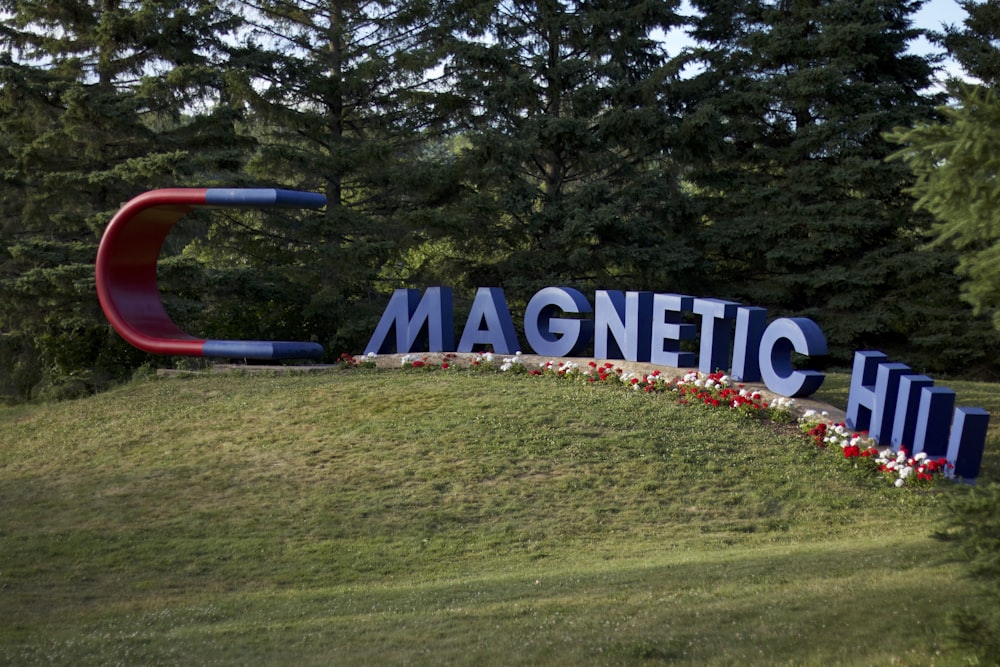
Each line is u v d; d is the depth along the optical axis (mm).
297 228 30125
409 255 37844
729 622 8133
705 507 14281
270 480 15648
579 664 7359
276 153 28672
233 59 29000
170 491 15414
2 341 29672
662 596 9516
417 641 8555
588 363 21703
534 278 32500
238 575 12047
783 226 31766
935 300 31062
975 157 5801
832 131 31500
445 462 16031
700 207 32812
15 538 13516
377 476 15578
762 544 12617
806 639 7402
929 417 15422
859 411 17203
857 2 32625
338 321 31453
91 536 13500
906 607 7883
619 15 32875
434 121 33062
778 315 32844
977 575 6168
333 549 12906
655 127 32125
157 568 12305
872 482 15242
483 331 23312
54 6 27328
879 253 31516
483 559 12469
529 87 31406
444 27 31031
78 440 19016
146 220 21953
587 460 16016
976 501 6129
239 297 29547
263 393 21016
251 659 8242
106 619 10273
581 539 13148
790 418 17984
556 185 34344
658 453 16281
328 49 31688
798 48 32469
